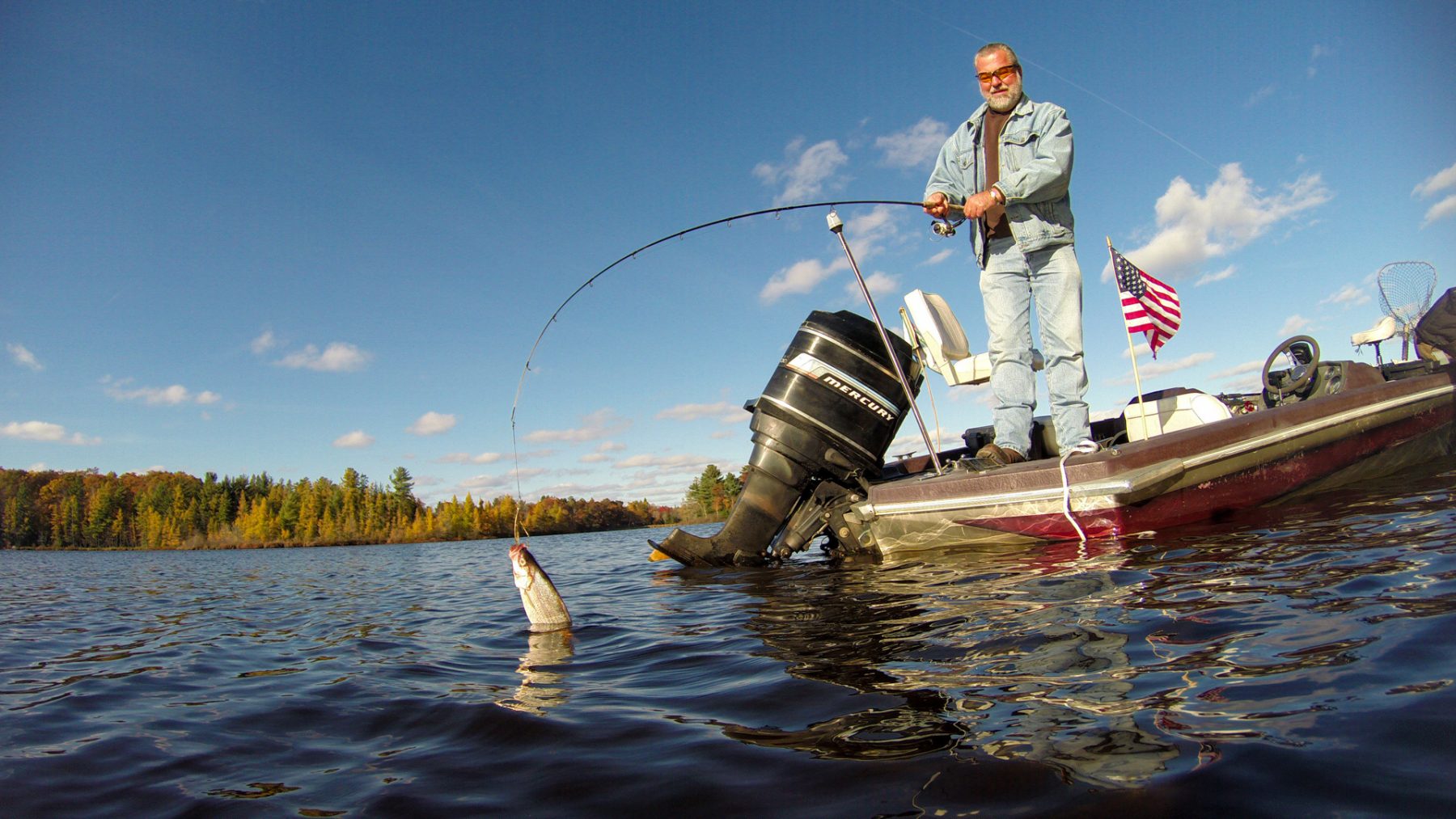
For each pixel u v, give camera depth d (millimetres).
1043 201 4359
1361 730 1206
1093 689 1571
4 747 2066
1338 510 3625
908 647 2195
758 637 2770
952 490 4211
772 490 5453
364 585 8781
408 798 1478
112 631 5027
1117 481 3590
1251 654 1642
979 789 1194
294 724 2154
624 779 1453
